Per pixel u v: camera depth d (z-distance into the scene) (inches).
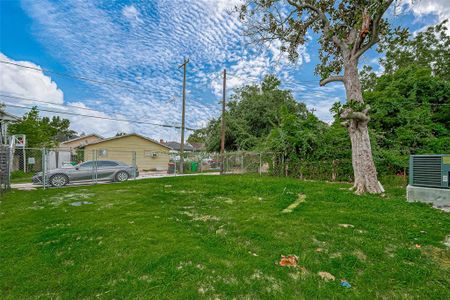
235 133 838.5
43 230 147.3
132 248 115.5
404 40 292.0
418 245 120.4
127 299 77.0
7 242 126.6
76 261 104.3
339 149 470.9
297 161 508.1
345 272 93.4
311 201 232.8
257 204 227.1
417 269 94.5
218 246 120.6
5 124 467.2
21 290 82.7
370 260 104.3
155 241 125.0
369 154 279.7
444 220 160.7
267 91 933.8
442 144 389.7
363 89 770.8
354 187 285.3
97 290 82.8
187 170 783.7
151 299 76.4
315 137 494.0
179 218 178.4
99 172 431.8
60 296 80.0
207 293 80.4
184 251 111.6
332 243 123.1
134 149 912.3
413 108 468.1
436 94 477.1
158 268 96.0
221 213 193.6
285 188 312.7
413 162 221.8
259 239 130.4
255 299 77.6
